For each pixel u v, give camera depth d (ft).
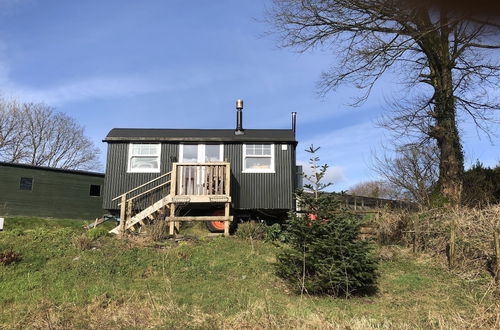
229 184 44.14
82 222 68.28
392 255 36.01
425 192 57.31
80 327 20.58
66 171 69.87
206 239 40.83
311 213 28.14
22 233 38.47
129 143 49.65
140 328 20.25
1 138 118.01
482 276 29.48
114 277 30.45
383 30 46.47
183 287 28.40
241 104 53.57
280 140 49.88
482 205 42.80
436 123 48.75
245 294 26.84
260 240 41.14
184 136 50.37
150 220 45.34
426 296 27.09
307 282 26.73
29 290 27.81
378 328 20.03
